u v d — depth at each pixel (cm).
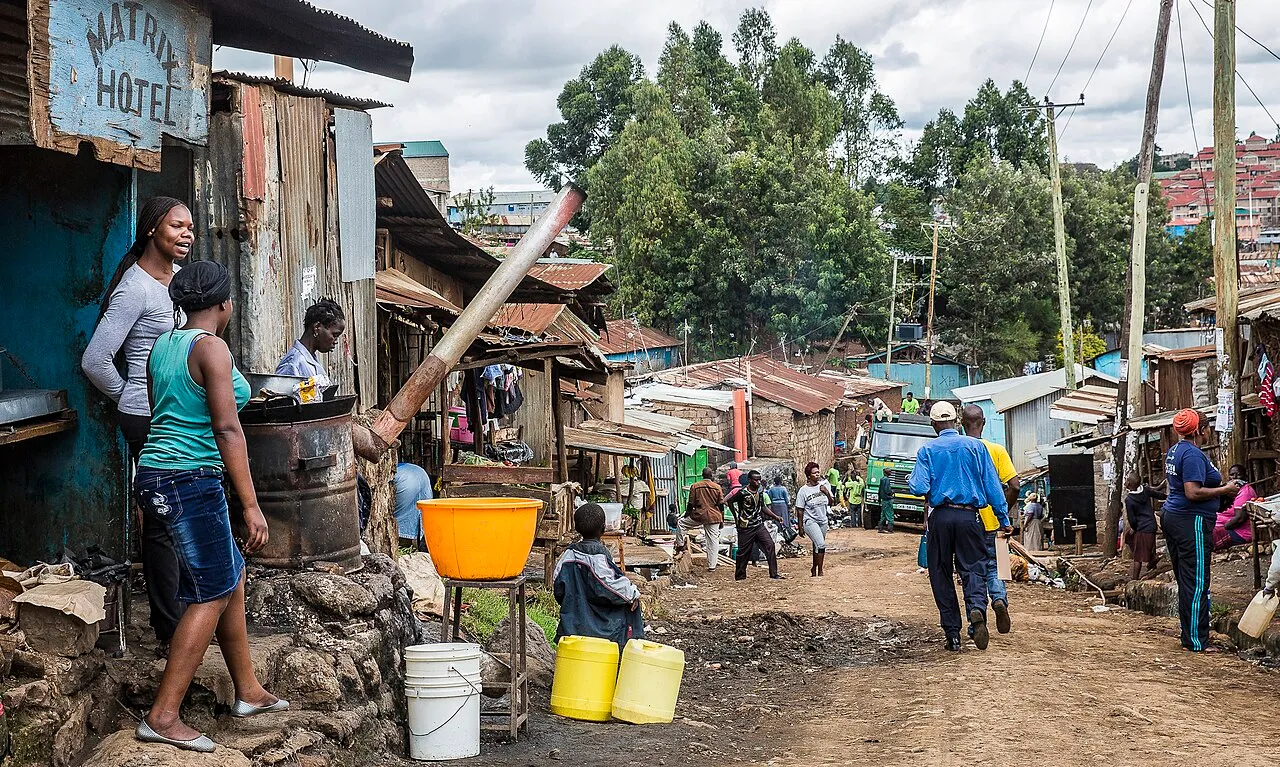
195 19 707
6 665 459
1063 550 2384
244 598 576
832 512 3575
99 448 662
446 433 1380
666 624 1290
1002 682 847
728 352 5094
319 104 931
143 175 788
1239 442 1580
